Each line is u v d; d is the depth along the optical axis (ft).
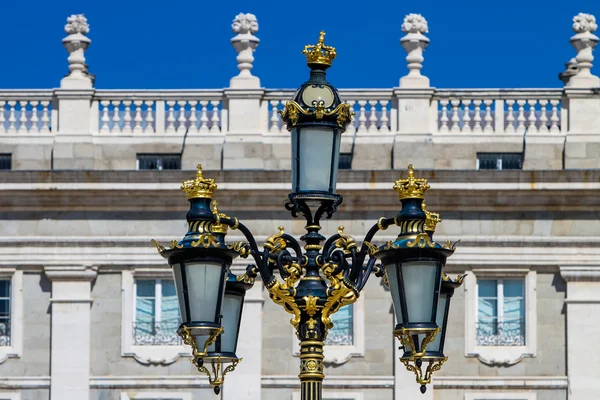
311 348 96.68
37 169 200.03
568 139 201.46
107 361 200.54
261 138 201.57
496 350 200.13
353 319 200.54
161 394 199.82
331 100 99.25
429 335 95.76
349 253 98.84
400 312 96.02
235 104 202.28
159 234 201.05
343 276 97.40
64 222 201.36
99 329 200.75
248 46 203.51
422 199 98.84
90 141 201.77
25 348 200.44
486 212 200.85
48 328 200.85
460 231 200.64
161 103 202.90
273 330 200.13
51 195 199.93
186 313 95.04
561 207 200.85
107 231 201.16
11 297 200.85
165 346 200.64
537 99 202.49
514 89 202.08
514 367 199.93
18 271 201.05
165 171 198.70
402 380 199.31
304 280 98.02
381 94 202.18
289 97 202.80
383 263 96.94
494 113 202.59
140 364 200.03
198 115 203.21
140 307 201.05
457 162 201.26
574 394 199.52
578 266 200.64
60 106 202.59
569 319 200.54
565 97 202.59
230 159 201.16
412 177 98.99
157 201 200.34
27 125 203.62
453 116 201.98
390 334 200.54
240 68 203.21
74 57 203.72
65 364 199.93
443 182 198.59
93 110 202.90
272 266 98.68
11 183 199.00
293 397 199.41
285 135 201.98
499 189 198.80
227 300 104.12
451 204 200.13
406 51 203.51
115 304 200.95
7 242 200.64
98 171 198.90
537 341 200.44
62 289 200.95
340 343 200.64
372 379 199.62
